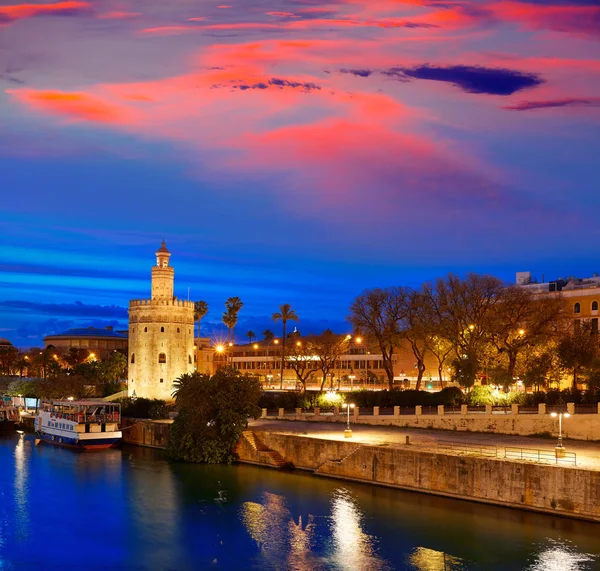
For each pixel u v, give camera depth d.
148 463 90.06
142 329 137.12
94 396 145.62
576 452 68.50
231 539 58.25
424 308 116.25
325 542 56.47
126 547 57.44
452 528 58.06
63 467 88.06
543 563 50.62
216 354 184.62
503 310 109.44
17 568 53.66
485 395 96.25
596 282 138.38
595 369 94.88
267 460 84.56
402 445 73.94
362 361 158.50
